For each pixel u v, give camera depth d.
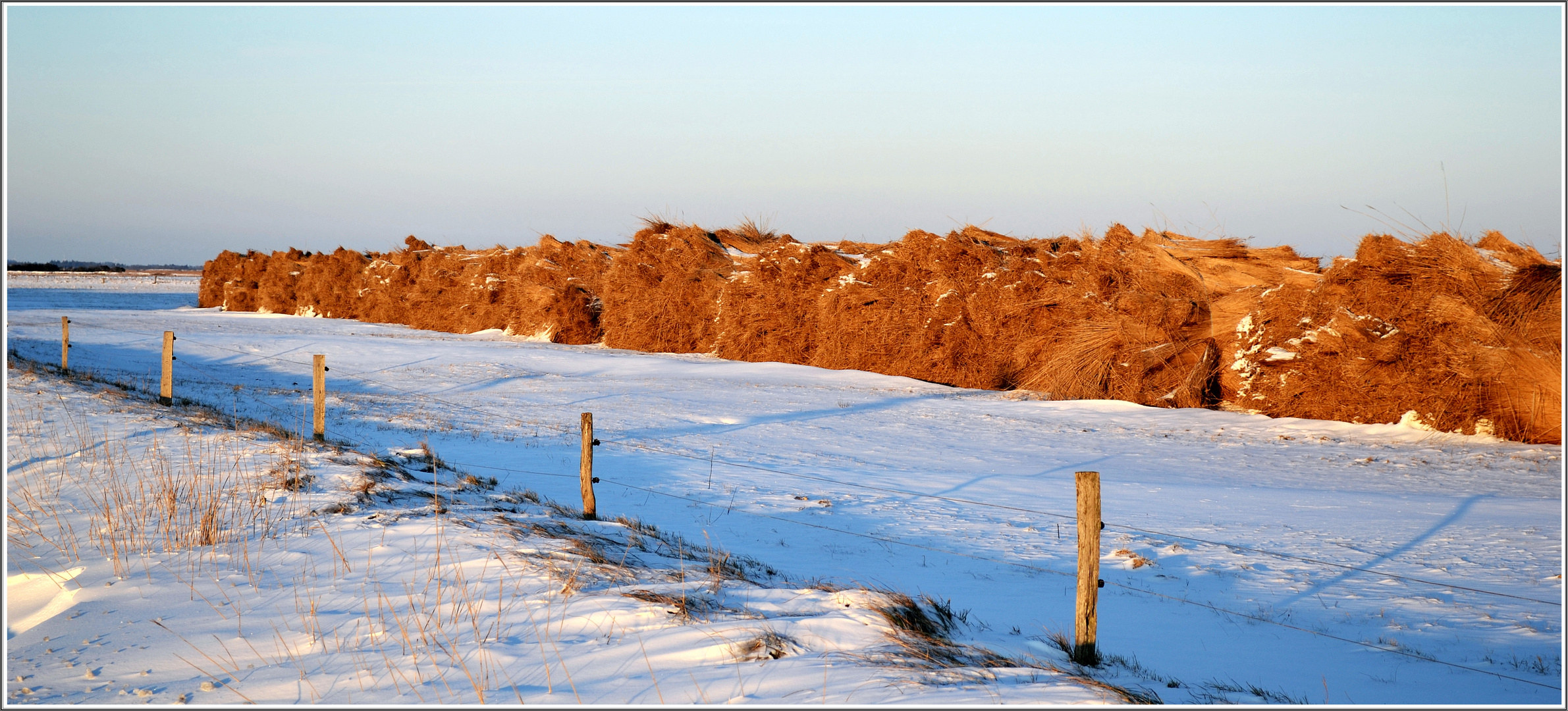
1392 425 19.72
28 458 10.53
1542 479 14.39
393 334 43.19
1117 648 6.07
